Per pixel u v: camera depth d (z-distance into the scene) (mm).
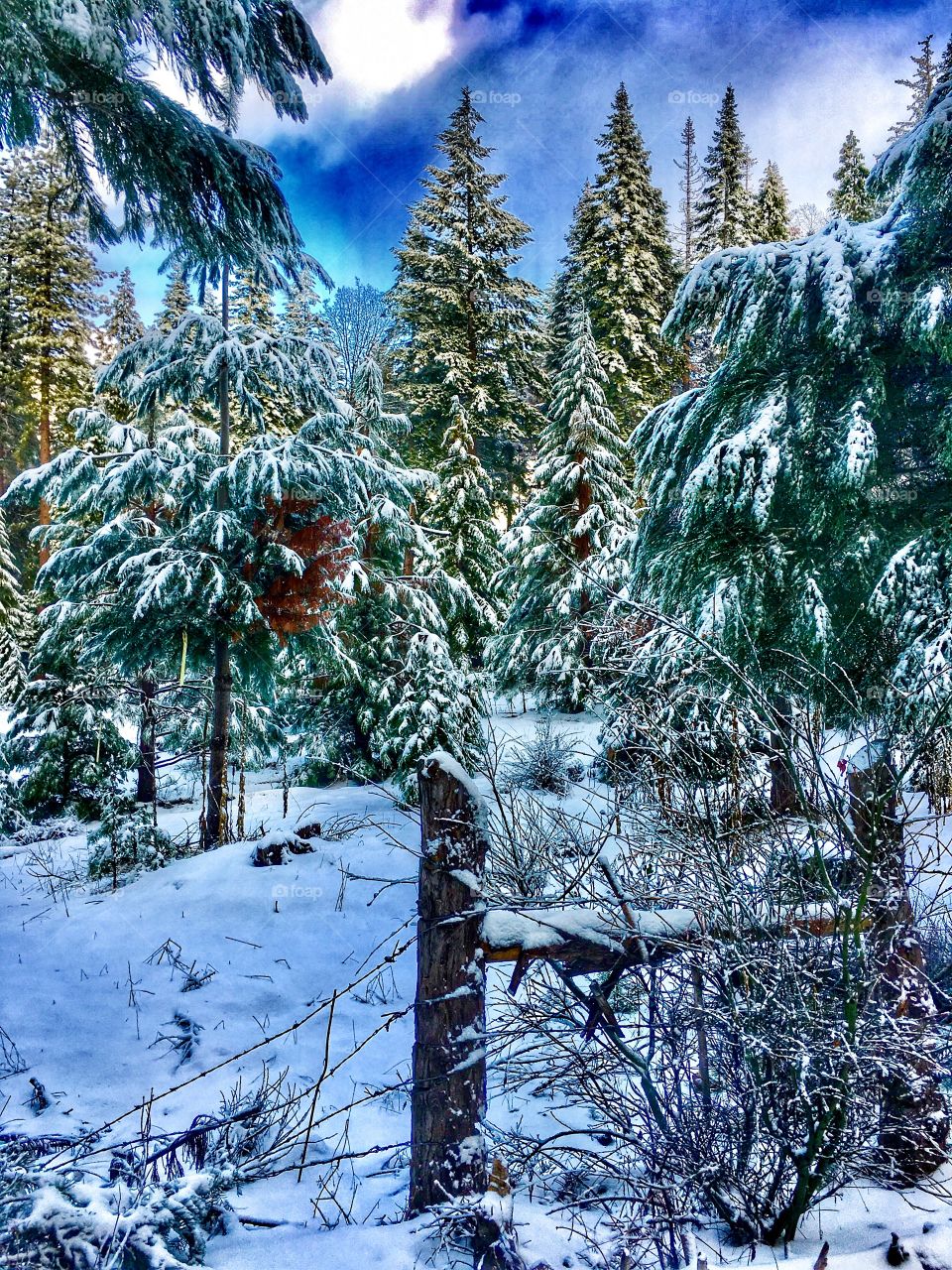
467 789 2416
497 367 23094
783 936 2195
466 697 12367
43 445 22688
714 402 8617
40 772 12336
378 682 12906
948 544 6766
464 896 2357
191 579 8977
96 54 4039
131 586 9555
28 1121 3633
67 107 4637
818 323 7500
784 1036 1987
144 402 9922
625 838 2820
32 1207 1898
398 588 13359
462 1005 2340
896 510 7738
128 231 5773
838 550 7672
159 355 9836
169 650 9641
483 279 23062
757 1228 2135
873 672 6035
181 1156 2992
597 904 2604
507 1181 2348
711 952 2189
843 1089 1971
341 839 8695
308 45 5527
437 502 19922
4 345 22297
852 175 22844
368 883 7195
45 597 19219
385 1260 2143
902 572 6820
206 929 6273
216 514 9305
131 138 4918
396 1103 3861
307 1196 2863
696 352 21969
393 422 15555
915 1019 2098
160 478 10078
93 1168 2732
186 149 5109
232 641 9438
